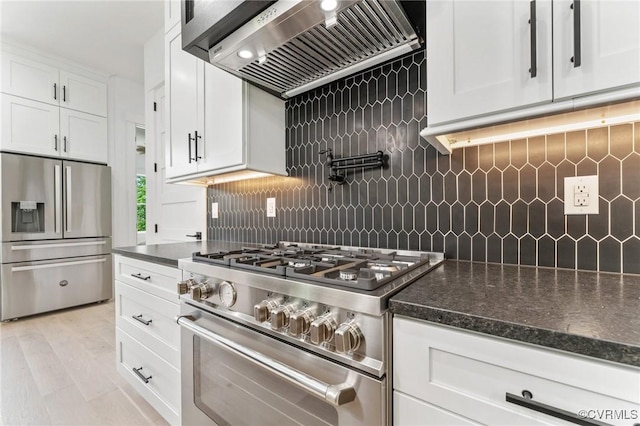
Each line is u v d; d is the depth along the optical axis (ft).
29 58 9.78
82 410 5.20
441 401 1.96
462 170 3.77
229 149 5.09
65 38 9.39
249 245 5.92
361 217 4.63
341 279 2.61
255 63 4.18
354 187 4.72
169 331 4.44
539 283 2.60
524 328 1.66
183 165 5.96
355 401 2.26
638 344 1.41
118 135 12.12
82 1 7.79
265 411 3.01
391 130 4.33
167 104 6.37
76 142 10.82
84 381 6.06
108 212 11.51
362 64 4.17
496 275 2.93
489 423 1.79
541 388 1.65
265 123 5.26
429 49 2.90
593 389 1.52
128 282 5.44
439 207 3.92
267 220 6.07
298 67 4.30
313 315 2.52
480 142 3.55
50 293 10.00
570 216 3.15
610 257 2.96
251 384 3.16
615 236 2.94
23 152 9.60
